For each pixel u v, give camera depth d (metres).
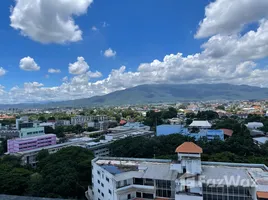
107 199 37.81
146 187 36.28
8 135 126.06
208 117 164.38
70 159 56.22
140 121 171.75
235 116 174.50
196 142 78.81
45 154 72.00
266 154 69.94
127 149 74.25
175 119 167.12
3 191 44.94
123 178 36.22
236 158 56.28
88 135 124.62
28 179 48.03
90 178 52.41
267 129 114.88
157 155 69.75
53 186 43.44
